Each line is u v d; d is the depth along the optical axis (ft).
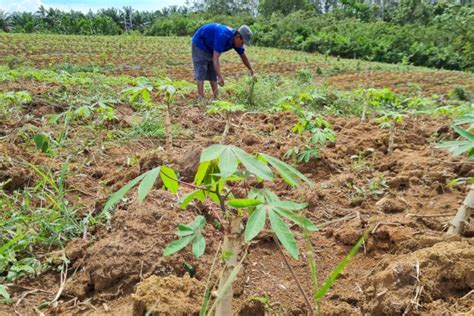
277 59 56.70
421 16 100.27
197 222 4.41
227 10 143.43
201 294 5.63
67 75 19.92
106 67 39.34
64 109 15.28
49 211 7.94
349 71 47.83
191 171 9.12
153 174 3.92
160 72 36.55
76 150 11.44
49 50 54.90
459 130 5.41
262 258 7.07
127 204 8.33
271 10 123.65
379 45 71.00
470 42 65.57
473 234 7.04
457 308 5.24
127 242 6.80
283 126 14.92
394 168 10.81
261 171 3.68
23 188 9.40
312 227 3.78
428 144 12.97
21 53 49.88
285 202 3.82
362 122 15.01
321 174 10.49
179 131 13.69
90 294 6.38
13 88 17.08
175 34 104.12
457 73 49.65
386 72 48.11
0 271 6.63
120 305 6.05
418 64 68.33
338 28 85.66
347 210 8.56
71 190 9.29
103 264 6.45
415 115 16.76
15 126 13.12
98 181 10.00
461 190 9.27
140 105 16.40
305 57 61.11
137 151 12.00
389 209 8.50
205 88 23.36
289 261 7.00
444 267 5.57
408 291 5.43
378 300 5.48
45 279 6.62
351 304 5.96
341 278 6.56
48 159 10.71
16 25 109.60
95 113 14.64
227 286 3.71
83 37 79.10
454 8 97.86
